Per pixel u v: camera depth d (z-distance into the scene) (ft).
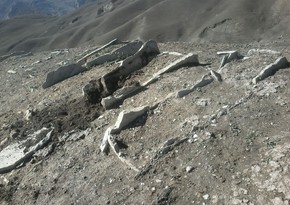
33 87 54.60
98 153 34.91
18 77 63.16
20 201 33.32
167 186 29.45
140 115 36.76
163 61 45.32
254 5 174.81
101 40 207.82
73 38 234.58
